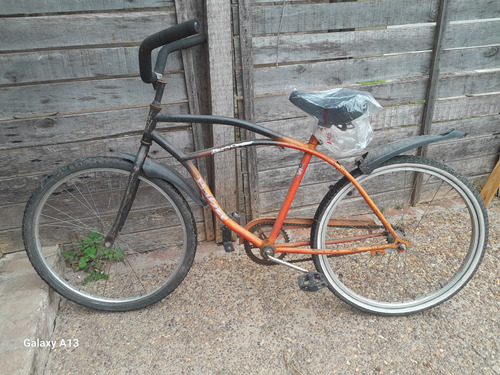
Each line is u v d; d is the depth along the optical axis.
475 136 2.69
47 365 1.65
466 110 2.56
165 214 2.35
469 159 2.77
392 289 2.04
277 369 1.61
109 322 1.89
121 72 1.93
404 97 2.41
